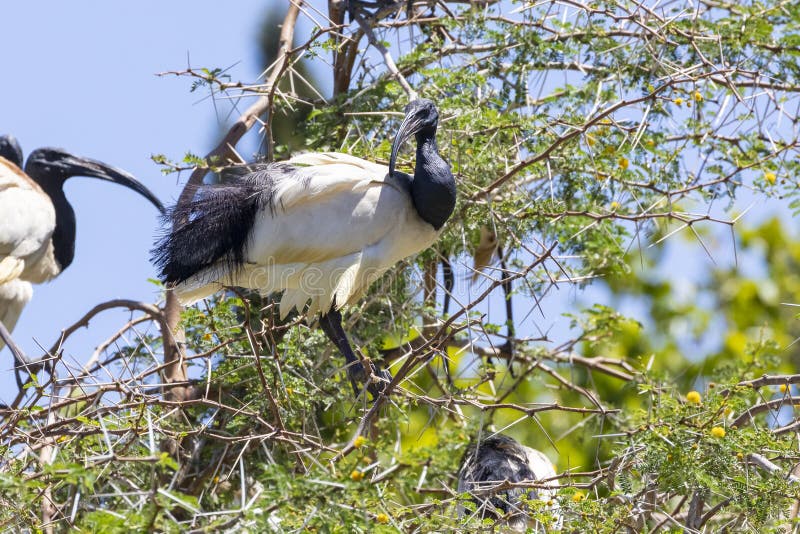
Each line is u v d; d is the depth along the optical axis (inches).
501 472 414.3
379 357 454.3
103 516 254.1
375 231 393.4
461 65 471.5
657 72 452.4
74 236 559.2
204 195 400.2
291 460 399.9
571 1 438.3
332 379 433.1
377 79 486.6
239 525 254.4
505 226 443.5
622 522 325.7
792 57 467.8
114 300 468.1
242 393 430.9
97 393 346.0
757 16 458.6
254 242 391.9
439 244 468.4
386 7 481.1
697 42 458.6
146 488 360.5
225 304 393.7
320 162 402.6
